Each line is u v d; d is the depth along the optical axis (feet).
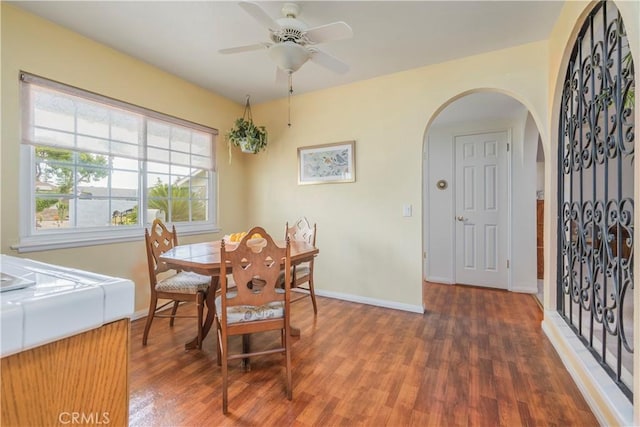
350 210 10.64
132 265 8.69
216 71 9.54
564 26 6.42
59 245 7.10
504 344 7.21
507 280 12.36
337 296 10.88
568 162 7.17
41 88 6.88
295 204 11.77
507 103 10.84
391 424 4.62
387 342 7.36
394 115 9.81
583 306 6.35
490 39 7.70
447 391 5.40
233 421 4.69
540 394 5.29
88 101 7.73
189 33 7.42
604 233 5.30
